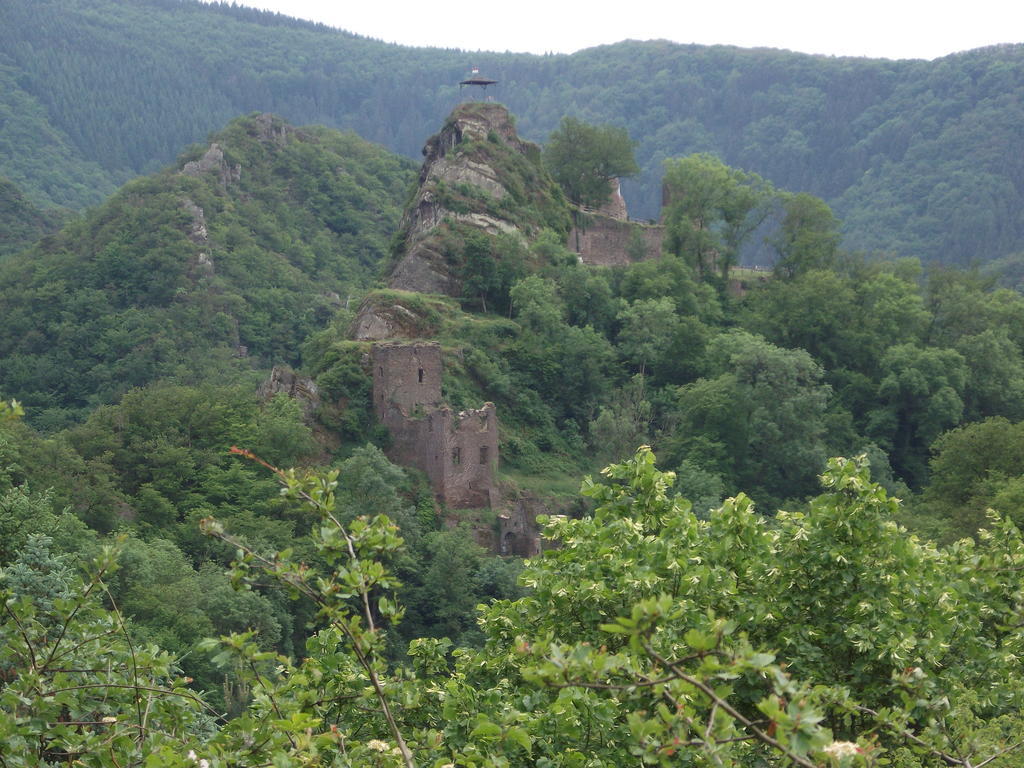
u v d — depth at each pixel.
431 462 88.19
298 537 77.44
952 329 130.38
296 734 15.01
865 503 21.75
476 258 114.94
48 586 29.14
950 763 16.52
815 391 101.88
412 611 74.44
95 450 80.75
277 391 92.81
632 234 142.00
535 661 18.45
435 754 18.47
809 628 20.86
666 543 21.80
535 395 105.62
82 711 17.16
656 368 114.50
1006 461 79.38
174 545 67.81
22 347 165.38
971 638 22.14
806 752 10.83
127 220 188.25
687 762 15.17
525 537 89.75
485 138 132.62
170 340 161.50
